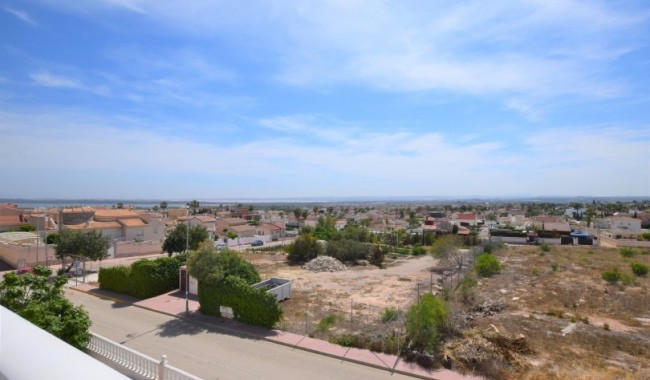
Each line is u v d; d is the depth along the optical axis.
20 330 2.04
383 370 14.35
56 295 12.84
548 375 13.31
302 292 26.81
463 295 23.95
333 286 29.02
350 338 16.78
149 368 10.89
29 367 1.55
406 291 27.19
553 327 18.23
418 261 43.34
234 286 20.19
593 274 31.11
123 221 51.31
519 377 13.31
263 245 62.84
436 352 15.34
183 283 26.50
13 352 1.74
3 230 55.19
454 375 13.75
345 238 48.44
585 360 14.53
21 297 12.44
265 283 24.89
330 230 59.66
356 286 29.02
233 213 121.19
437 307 16.95
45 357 1.65
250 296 19.59
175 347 16.50
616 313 20.86
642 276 30.03
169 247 36.56
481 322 18.98
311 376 13.82
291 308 22.59
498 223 104.69
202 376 13.73
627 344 16.08
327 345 16.52
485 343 15.45
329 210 176.12
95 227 47.84
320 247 42.94
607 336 16.95
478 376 13.65
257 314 19.28
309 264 37.72
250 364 14.80
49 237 42.34
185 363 14.84
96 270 35.09
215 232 75.12
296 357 15.50
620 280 27.59
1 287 12.48
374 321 19.73
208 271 20.92
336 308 22.50
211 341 17.25
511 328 18.06
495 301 22.83
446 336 16.86
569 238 59.16
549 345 16.02
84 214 49.75
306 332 18.25
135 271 25.41
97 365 1.60
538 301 23.28
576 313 20.81
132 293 25.38
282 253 48.72
